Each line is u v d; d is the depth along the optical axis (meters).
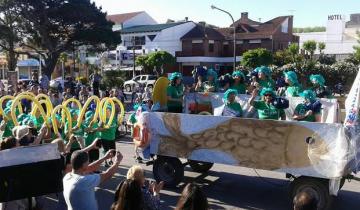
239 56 52.84
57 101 14.92
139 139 8.30
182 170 8.17
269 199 7.85
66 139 8.61
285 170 6.74
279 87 11.63
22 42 39.03
